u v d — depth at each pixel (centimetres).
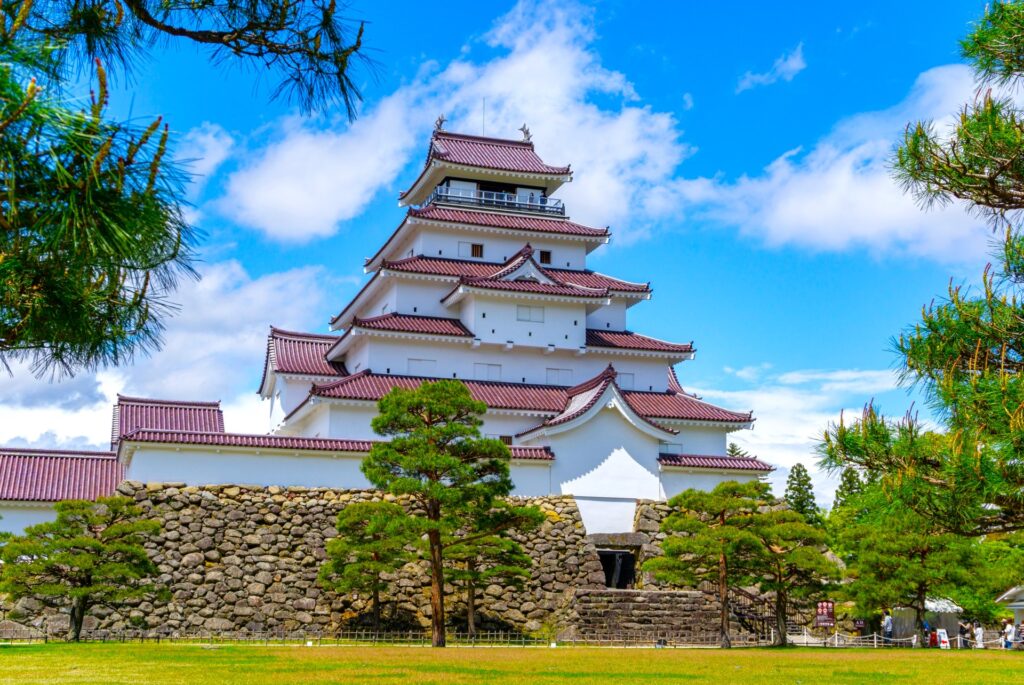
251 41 877
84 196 648
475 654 2859
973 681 2255
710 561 3788
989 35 1253
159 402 5456
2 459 4500
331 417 4738
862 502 1830
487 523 3431
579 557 4309
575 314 5422
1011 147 1234
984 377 1244
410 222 5550
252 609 3822
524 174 5950
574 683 2028
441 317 5434
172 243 713
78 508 3325
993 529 1330
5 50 646
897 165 1352
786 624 4250
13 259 689
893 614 4850
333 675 2072
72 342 769
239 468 4062
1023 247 1284
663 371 5625
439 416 3469
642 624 4056
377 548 3516
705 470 4719
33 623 3584
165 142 666
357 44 889
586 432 4616
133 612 3678
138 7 856
